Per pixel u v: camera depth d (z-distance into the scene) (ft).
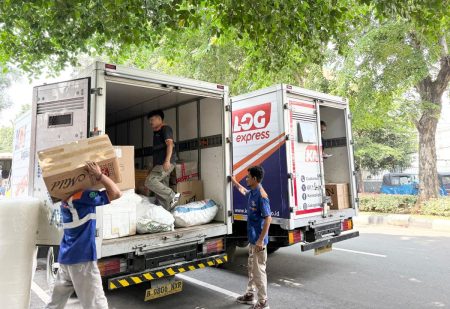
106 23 15.87
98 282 9.80
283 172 16.76
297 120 17.69
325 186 20.29
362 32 31.40
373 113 34.42
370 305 13.55
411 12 14.29
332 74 35.76
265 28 14.88
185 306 13.98
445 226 30.07
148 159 22.86
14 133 21.48
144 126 23.38
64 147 10.15
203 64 35.60
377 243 25.23
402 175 58.18
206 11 16.43
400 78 30.35
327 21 15.39
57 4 14.35
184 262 13.43
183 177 17.17
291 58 20.57
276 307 13.61
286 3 14.03
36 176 12.41
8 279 10.51
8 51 19.72
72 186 9.66
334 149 21.91
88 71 12.36
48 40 19.93
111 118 24.17
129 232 12.77
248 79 28.96
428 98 35.45
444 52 31.50
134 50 23.48
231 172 16.12
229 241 18.49
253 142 18.44
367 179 77.56
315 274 17.95
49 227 11.75
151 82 13.53
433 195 36.11
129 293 15.65
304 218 17.02
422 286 15.64
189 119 18.62
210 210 15.53
